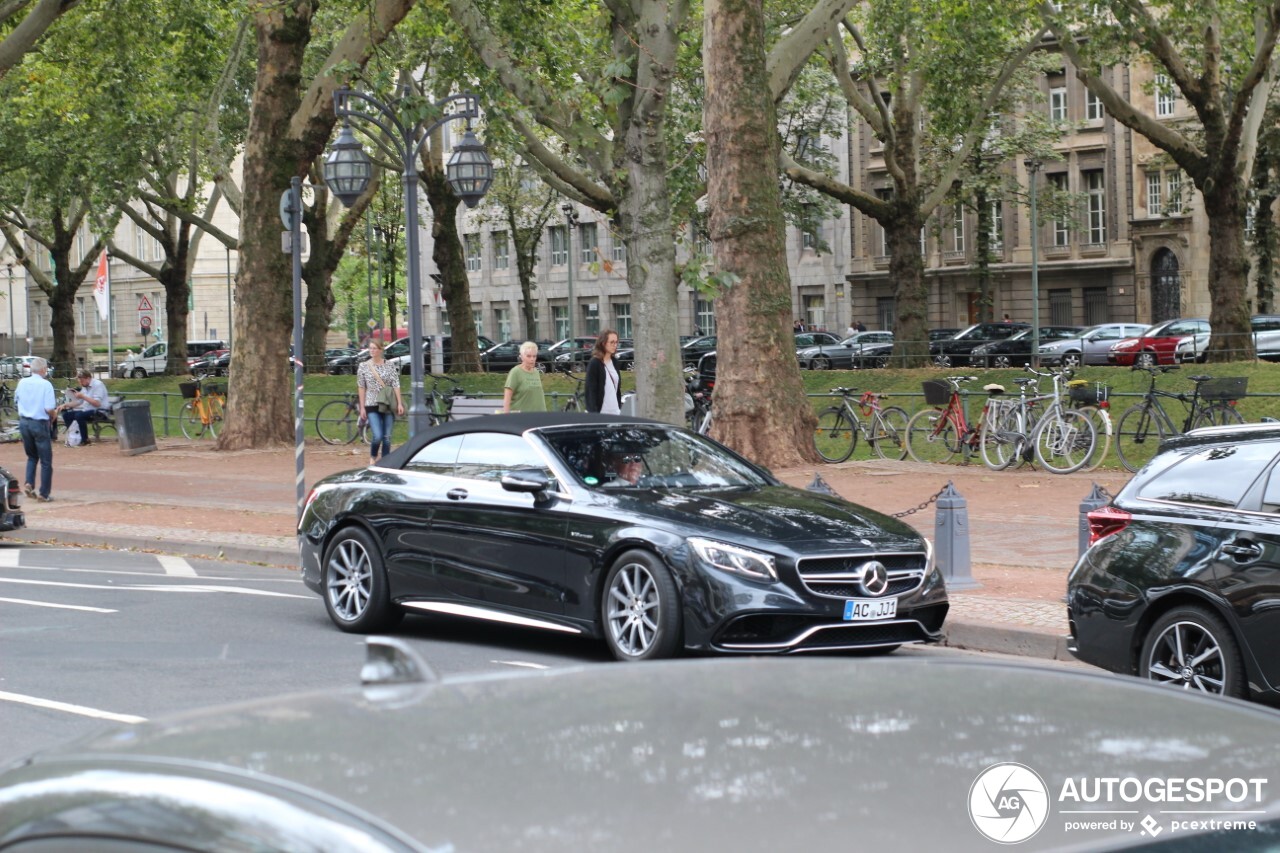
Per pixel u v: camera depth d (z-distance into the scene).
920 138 40.44
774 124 21.06
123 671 9.04
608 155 19.84
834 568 8.67
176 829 1.76
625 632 8.97
